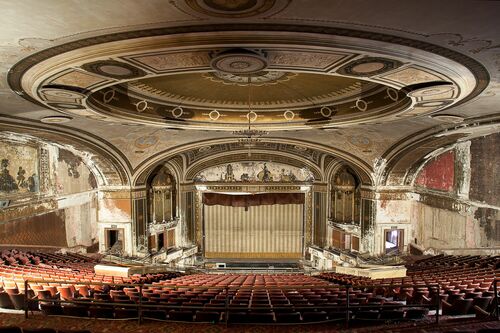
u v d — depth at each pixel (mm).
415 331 6020
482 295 7695
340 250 20656
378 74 7141
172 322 6770
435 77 7176
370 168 17703
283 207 23672
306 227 22875
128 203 18297
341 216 20734
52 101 9180
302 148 21031
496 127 12383
